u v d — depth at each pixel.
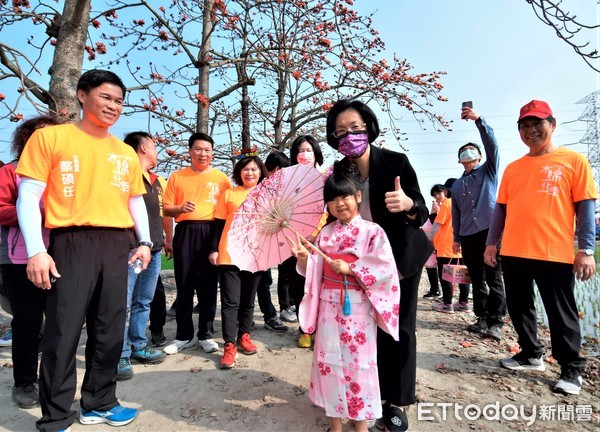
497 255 4.14
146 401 2.83
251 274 3.76
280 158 4.38
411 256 2.37
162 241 3.69
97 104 2.33
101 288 2.42
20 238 2.66
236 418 2.60
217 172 4.25
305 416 2.63
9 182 2.60
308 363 3.48
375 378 2.25
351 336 2.25
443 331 4.52
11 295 2.69
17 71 4.42
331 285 2.36
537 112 3.15
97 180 2.36
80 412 2.61
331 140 2.46
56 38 4.79
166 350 3.72
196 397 2.88
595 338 4.39
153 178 3.83
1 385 3.09
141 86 5.37
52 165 2.27
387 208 2.19
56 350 2.21
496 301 4.21
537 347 3.33
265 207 2.68
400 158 2.40
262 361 3.54
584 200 2.99
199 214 3.95
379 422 2.49
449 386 3.06
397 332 2.20
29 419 2.58
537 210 3.12
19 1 4.68
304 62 6.18
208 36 6.07
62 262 2.27
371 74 5.98
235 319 3.54
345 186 2.33
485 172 4.35
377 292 2.22
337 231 2.44
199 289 3.90
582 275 2.94
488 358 3.66
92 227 2.35
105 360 2.49
